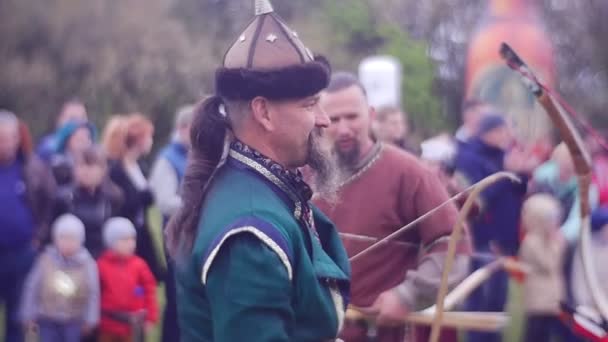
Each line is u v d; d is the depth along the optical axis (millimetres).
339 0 50469
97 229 11375
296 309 4465
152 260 11609
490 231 10695
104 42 44281
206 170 4695
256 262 4312
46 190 11414
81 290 11133
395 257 6719
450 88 51531
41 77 43500
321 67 4648
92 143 12898
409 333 6602
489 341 10539
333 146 6719
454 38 52156
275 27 4664
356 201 6715
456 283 6766
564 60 51812
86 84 43812
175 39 45250
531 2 33094
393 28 49656
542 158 16094
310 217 4773
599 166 12344
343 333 6688
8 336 11445
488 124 11008
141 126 11719
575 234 10992
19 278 11289
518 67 6293
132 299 11352
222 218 4438
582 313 7211
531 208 10906
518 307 10648
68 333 11203
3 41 43938
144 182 11711
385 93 19750
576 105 51531
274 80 4555
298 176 4719
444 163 11078
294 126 4625
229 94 4645
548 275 10867
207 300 4457
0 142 11273
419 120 48281
